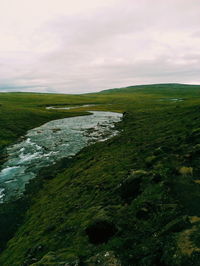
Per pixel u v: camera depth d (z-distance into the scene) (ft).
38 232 59.88
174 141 98.53
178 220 36.09
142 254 33.32
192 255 27.32
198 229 32.04
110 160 103.35
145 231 39.47
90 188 76.79
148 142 117.60
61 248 46.29
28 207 82.02
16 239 62.59
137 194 53.83
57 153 146.30
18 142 186.09
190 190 46.91
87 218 54.03
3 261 53.52
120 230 41.52
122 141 138.41
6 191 95.14
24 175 112.37
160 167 64.18
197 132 92.84
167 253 29.58
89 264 33.40
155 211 43.88
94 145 149.07
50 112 351.05
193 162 61.36
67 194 79.71
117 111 394.93
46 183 101.30
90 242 42.70
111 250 36.22
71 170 109.40
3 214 77.97
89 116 343.05
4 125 233.35
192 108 206.08
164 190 49.29
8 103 446.19
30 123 269.44
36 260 45.80
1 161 136.46
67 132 217.77
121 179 73.31
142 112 302.86
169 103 416.46
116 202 56.44
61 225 58.08
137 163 85.87
